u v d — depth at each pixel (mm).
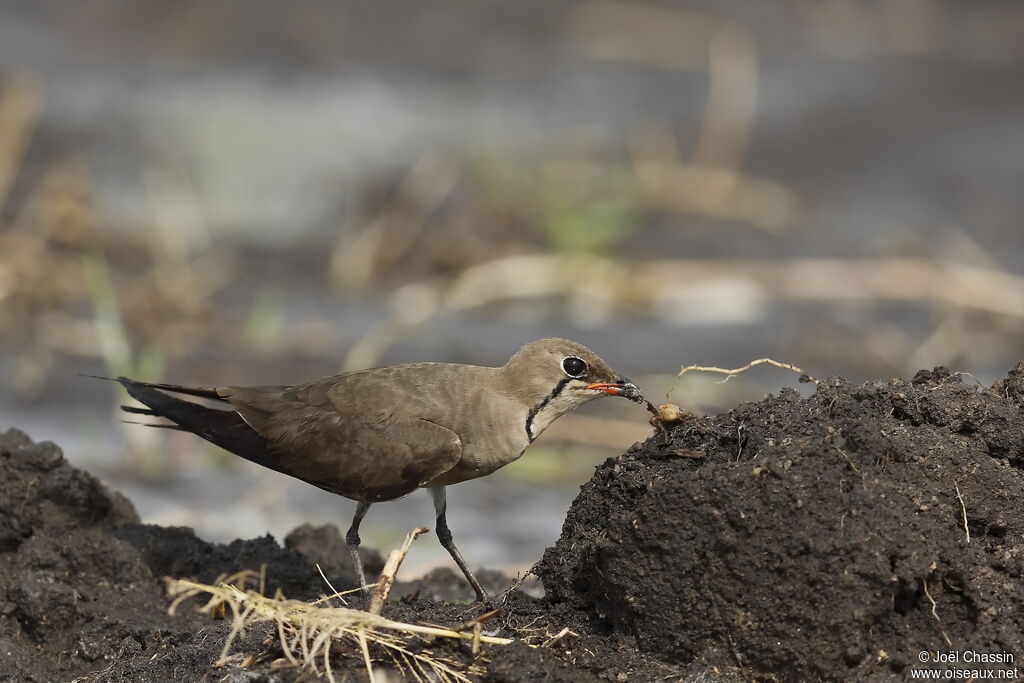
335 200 21609
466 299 18547
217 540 12750
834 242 20281
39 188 21000
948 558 7695
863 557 7570
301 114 23938
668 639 7859
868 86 24891
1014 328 17844
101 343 17422
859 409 8453
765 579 7645
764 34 26656
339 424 10031
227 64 25203
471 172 22078
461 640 7914
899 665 7547
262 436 10227
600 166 22344
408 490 9969
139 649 8984
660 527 7887
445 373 10211
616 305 18562
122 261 19609
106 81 24094
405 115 23984
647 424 15672
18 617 9391
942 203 21359
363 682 7676
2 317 17828
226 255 19984
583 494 8617
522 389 10109
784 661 7594
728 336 17688
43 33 25266
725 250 20094
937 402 8406
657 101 24484
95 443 14992
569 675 7703
